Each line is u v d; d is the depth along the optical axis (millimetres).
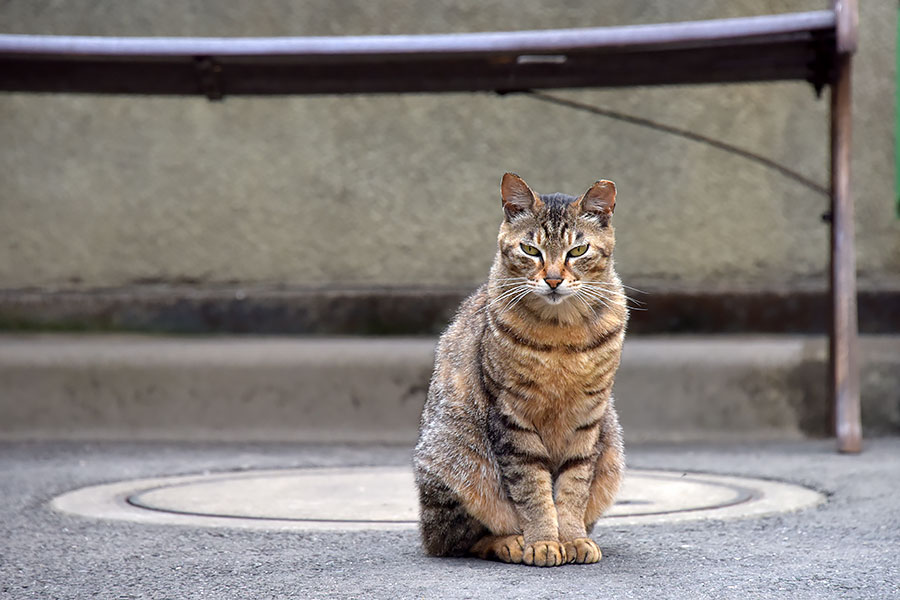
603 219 5836
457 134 12086
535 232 5605
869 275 11891
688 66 9680
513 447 5395
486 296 5867
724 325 11781
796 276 11945
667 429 11062
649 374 11148
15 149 12227
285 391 11328
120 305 12031
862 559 5336
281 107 12117
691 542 5844
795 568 5129
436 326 11945
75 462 9375
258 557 5539
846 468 8492
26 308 12023
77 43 9008
